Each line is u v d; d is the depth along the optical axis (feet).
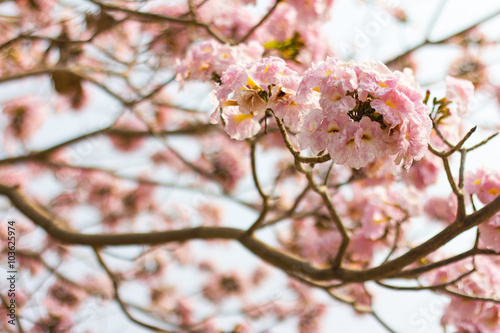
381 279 8.93
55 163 19.99
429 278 10.87
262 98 6.21
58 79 17.89
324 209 15.78
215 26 13.92
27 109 19.20
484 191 9.06
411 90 5.63
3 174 22.90
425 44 15.42
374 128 5.44
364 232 12.35
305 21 11.33
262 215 11.27
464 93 8.71
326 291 12.58
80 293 19.08
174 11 15.39
